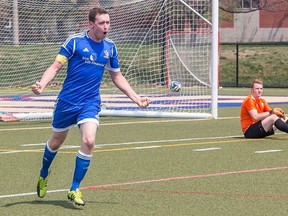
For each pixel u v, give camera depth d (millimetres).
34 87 13594
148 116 30594
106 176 17234
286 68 61562
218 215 13195
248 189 15555
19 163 19266
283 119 24328
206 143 23141
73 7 34469
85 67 13930
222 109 35875
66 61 14016
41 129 27500
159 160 19641
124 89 14609
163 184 16203
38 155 20703
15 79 39250
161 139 24219
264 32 83250
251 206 13891
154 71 37469
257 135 24078
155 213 13391
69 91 13961
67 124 14109
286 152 21094
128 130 26906
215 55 30938
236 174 17406
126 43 36375
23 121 30594
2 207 13961
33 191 15523
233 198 14648
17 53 38688
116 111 30625
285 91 50406
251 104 24062
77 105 13914
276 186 15891
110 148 22078
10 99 40031
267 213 13312
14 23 36281
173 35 36469
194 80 37094
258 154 20703
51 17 35375
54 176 17312
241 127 26188
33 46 38469
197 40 36094
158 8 35562
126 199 14633
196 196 14875
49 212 13516
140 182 16453
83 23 34500
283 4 80125
